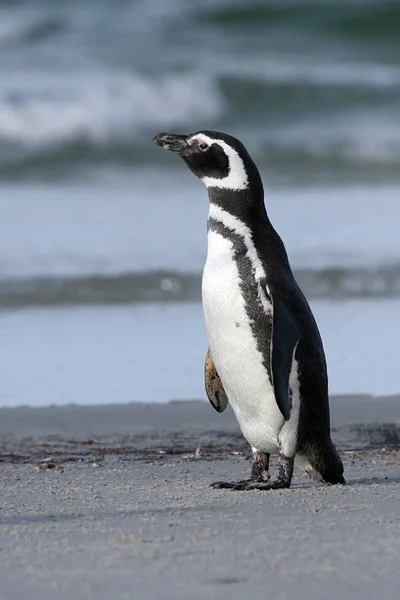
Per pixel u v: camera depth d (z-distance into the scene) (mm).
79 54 119312
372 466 27781
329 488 23781
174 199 74875
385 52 133125
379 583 15367
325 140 97312
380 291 55531
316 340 24062
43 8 135250
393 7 137125
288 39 134500
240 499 22359
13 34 125062
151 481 25656
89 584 15477
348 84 113188
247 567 16203
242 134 104062
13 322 48844
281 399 23047
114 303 52875
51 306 52000
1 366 41188
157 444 31406
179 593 14953
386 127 103562
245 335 23844
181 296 54094
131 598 14766
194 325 48688
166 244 61281
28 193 77375
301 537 18141
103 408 35812
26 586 15438
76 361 42094
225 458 29359
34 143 92750
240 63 121125
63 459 29188
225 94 110188
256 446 24797
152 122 103250
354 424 33750
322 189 80875
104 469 27609
